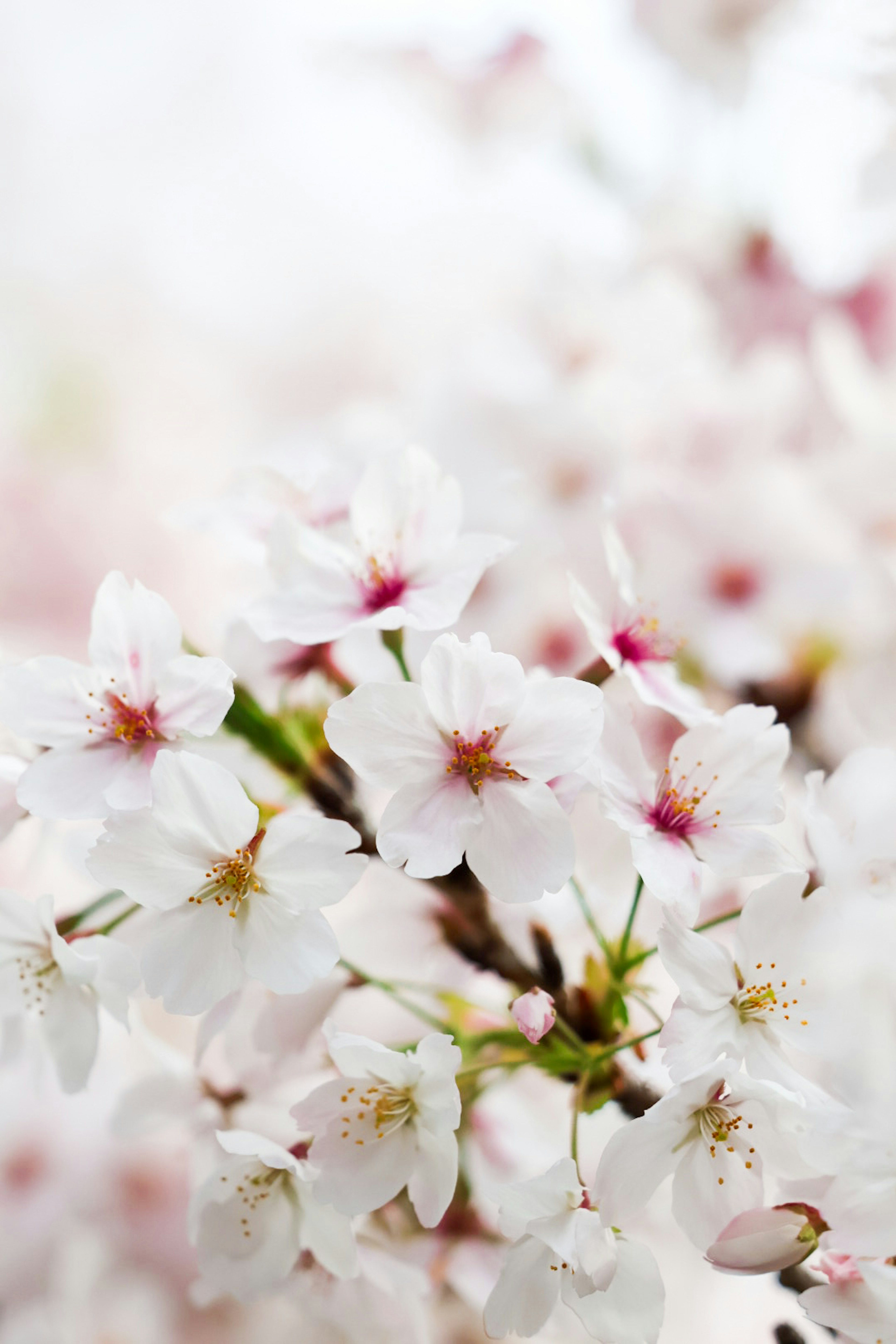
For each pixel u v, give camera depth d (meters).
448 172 0.77
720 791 0.45
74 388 0.77
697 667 0.51
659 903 0.47
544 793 0.44
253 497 0.49
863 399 0.52
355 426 0.54
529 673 0.49
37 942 0.46
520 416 0.51
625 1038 0.46
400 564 0.46
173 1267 0.54
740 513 0.50
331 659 0.47
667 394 0.52
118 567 0.75
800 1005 0.44
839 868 0.45
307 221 0.78
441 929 0.49
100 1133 0.54
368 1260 0.47
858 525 0.51
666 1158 0.43
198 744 0.47
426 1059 0.44
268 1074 0.47
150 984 0.44
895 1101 0.44
